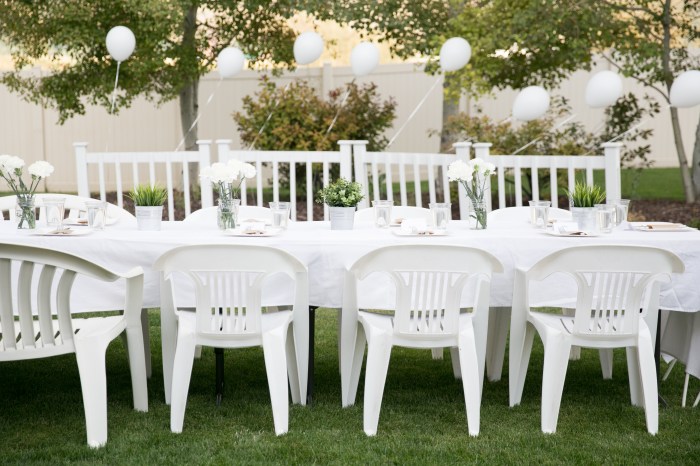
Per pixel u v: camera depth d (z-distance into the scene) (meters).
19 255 2.71
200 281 2.93
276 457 2.75
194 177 10.30
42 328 2.78
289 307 4.17
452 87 8.24
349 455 2.77
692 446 2.90
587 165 5.07
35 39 8.73
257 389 3.62
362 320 3.15
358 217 4.20
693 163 9.12
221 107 11.51
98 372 2.84
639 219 7.30
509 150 8.59
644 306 3.18
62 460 2.71
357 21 8.85
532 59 8.77
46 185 11.31
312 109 8.99
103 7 8.48
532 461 2.73
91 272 2.79
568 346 3.02
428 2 8.77
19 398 3.47
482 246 3.32
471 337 3.00
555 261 2.94
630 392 3.43
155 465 2.67
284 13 8.73
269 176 10.95
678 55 8.98
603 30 8.30
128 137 11.51
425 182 11.65
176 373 2.98
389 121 9.45
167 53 8.97
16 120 11.18
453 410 3.33
